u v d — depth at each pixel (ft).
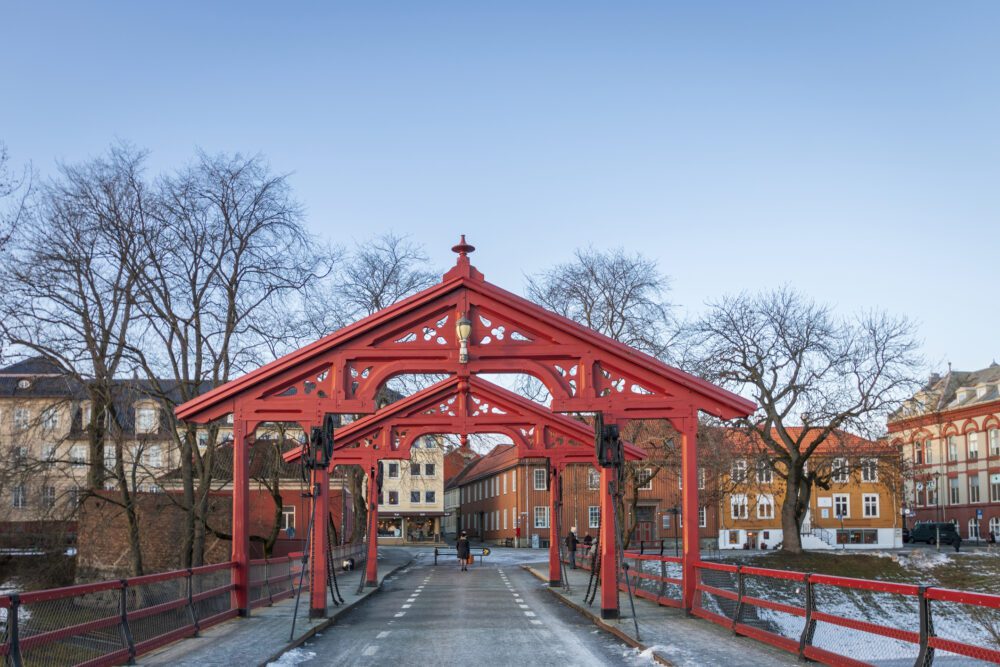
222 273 106.73
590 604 69.77
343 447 98.58
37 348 96.53
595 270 141.69
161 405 107.76
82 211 99.09
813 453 181.47
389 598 84.23
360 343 57.88
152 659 39.96
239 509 58.44
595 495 258.98
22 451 101.76
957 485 290.35
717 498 160.86
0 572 102.99
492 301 57.93
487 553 183.52
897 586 30.40
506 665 40.22
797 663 37.70
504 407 93.40
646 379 58.23
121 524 119.24
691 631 49.90
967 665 26.58
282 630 51.34
